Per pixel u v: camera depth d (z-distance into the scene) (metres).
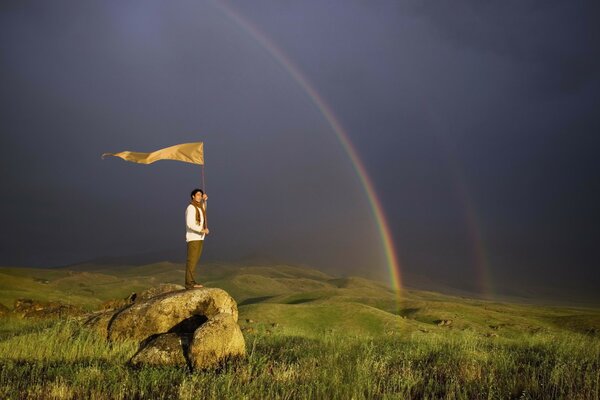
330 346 14.69
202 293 14.12
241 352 11.53
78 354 12.28
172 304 13.92
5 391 8.47
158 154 13.92
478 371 11.29
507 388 9.74
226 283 154.62
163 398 8.48
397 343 16.73
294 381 9.52
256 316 47.97
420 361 12.39
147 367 10.74
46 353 12.24
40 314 26.30
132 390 8.80
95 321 14.51
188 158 14.12
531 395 9.41
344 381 9.44
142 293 16.16
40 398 8.40
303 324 45.47
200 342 11.09
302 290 167.62
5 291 49.34
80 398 8.48
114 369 10.33
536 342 16.89
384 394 8.71
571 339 15.86
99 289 101.00
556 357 12.52
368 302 75.62
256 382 9.29
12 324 20.47
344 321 46.94
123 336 13.80
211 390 8.55
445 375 11.11
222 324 11.48
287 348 14.38
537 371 11.36
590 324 61.22
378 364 11.23
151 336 13.75
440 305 69.62
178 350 11.55
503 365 11.78
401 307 70.62
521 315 69.44
